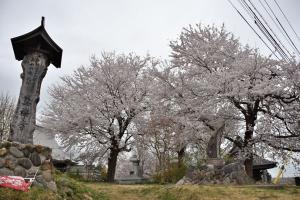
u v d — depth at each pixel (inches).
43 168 279.7
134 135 847.7
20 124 292.2
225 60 730.8
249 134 637.9
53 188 279.3
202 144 848.9
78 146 840.3
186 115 707.4
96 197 340.5
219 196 383.2
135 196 442.9
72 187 317.1
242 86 600.1
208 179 513.7
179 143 850.8
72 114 789.2
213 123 666.2
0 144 269.0
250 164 624.7
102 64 870.4
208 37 766.5
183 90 729.0
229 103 655.1
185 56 784.3
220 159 534.0
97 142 834.2
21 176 264.7
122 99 836.6
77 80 892.0
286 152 655.8
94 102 811.4
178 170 739.4
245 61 647.8
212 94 655.1
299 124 629.9
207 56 738.8
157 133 911.7
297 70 608.4
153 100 805.2
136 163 1483.8
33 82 307.1
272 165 917.2
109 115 821.2
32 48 315.3
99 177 911.0
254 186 450.6
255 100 624.1
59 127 805.9
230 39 756.6
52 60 336.8
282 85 589.3
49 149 288.5
